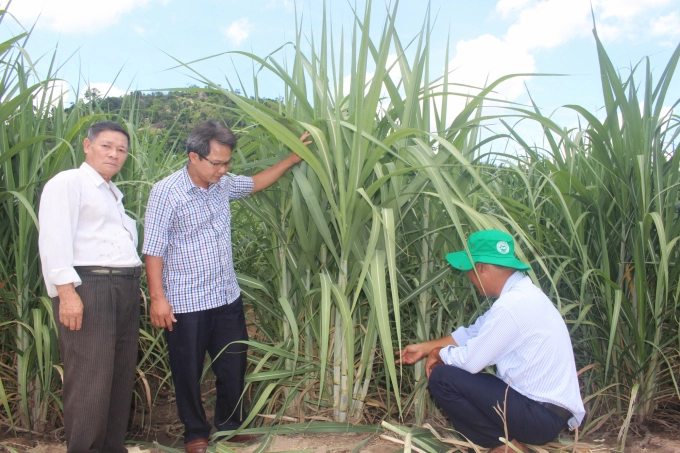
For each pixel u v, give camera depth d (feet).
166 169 10.82
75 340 6.65
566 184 8.28
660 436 7.78
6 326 7.97
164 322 7.52
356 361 8.75
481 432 7.06
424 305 8.53
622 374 8.34
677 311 8.16
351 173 7.11
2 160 7.15
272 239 8.94
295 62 8.58
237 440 8.16
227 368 8.19
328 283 7.39
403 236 8.46
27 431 8.15
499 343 6.82
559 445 7.49
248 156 9.70
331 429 8.09
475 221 6.54
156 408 10.37
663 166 8.11
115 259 6.91
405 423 8.56
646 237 7.43
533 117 7.06
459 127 7.32
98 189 6.89
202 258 7.70
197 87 7.37
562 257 8.05
